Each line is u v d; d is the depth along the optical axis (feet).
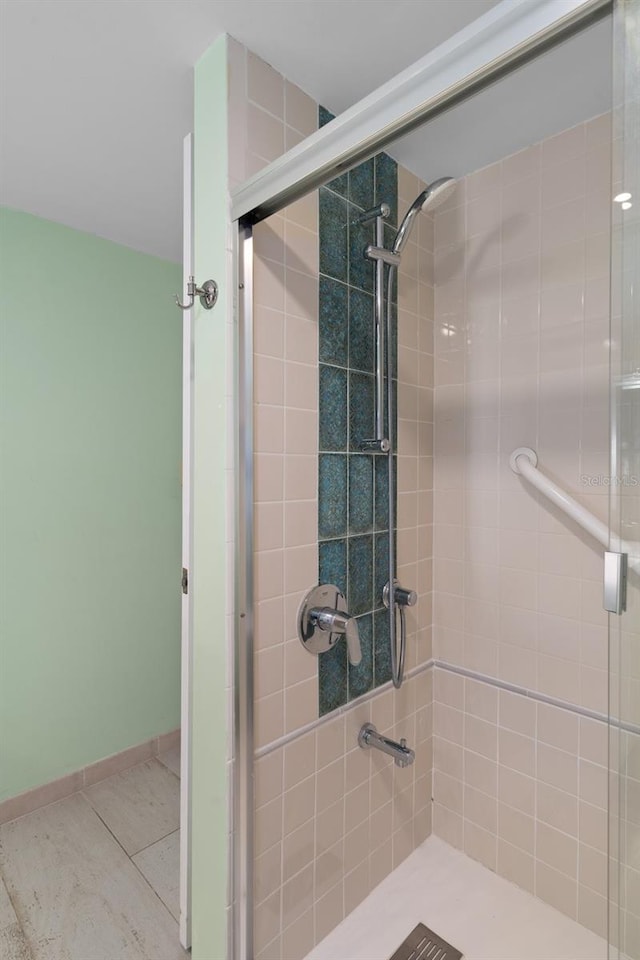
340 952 4.07
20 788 5.83
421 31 3.30
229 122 3.30
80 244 6.30
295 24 3.23
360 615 4.42
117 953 4.15
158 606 7.16
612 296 2.59
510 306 4.71
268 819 3.67
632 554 2.87
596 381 4.18
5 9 3.06
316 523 3.99
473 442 5.01
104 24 3.19
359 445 4.36
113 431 6.66
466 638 5.11
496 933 4.28
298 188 2.95
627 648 3.01
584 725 4.31
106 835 5.49
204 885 3.64
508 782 4.81
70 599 6.27
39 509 6.01
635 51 2.11
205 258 3.52
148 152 4.66
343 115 2.50
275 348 3.64
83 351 6.36
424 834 5.30
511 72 2.04
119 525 6.73
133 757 6.84
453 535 5.20
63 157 4.75
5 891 4.72
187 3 3.05
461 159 4.75
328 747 4.14
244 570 3.44
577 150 4.25
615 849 3.16
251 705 3.50
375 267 4.43
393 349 4.75
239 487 3.43
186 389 3.97
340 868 4.29
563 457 4.39
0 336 5.70
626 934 3.14
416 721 5.15
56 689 6.14
